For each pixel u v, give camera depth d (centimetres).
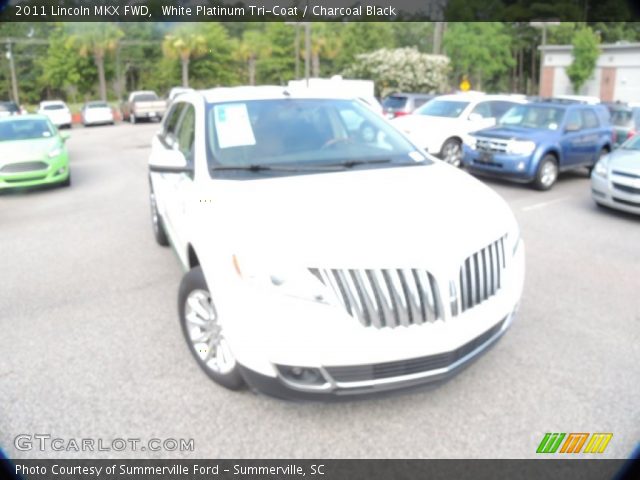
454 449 296
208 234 320
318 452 295
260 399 339
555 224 775
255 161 389
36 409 331
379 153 417
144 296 504
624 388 348
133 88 6588
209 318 347
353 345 277
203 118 422
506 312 323
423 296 285
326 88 501
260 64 5375
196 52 4734
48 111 3347
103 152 1783
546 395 341
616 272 569
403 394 296
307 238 288
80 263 603
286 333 278
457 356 298
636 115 1416
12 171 1002
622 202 798
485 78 4203
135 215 834
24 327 443
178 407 332
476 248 303
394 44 5312
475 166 1070
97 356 393
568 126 1049
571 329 432
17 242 696
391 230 296
